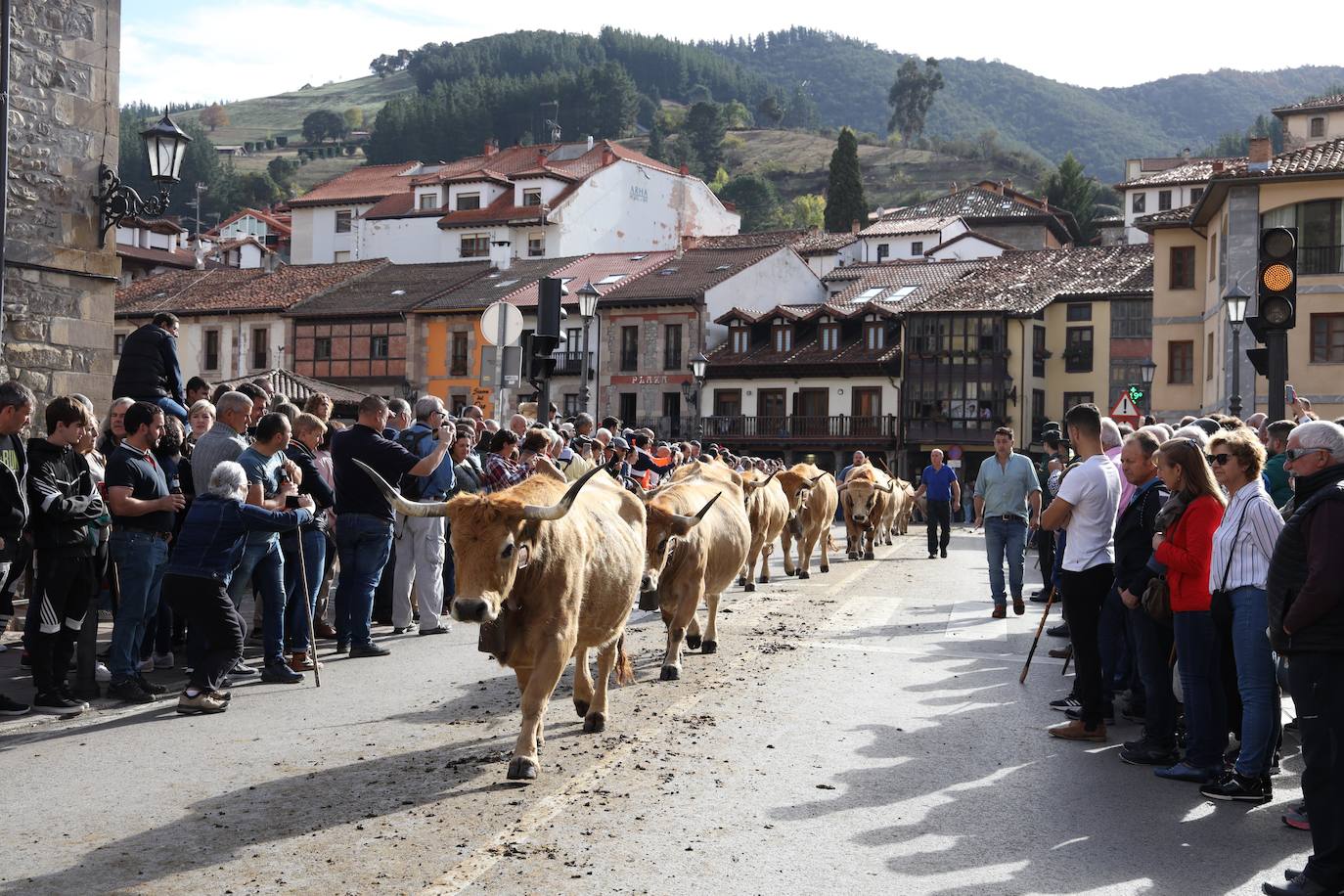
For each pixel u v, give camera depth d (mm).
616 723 8539
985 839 6242
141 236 80000
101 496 10117
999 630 13570
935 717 9016
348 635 11516
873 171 173625
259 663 10836
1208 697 7480
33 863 5699
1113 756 8070
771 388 57844
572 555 7219
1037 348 56500
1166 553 7547
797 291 64688
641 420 58719
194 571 8836
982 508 14922
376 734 8227
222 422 9883
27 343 15641
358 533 11281
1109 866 5918
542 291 16297
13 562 9844
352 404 31797
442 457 11750
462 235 73125
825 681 10242
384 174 85875
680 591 10102
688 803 6672
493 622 6961
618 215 74125
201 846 5918
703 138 175000
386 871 5578
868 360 55812
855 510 23266
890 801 6848
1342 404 35531
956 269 63375
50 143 15820
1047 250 62969
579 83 185500
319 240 82000
